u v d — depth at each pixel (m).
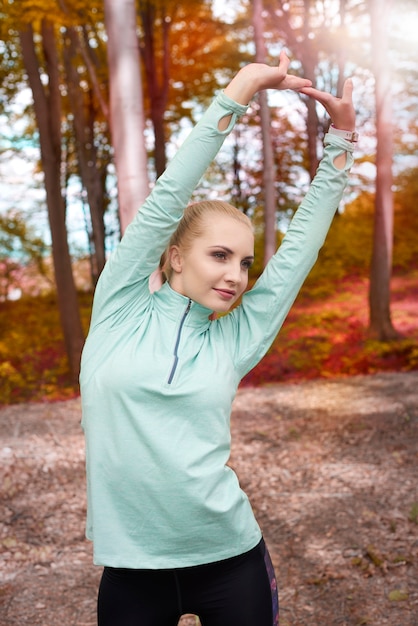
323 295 15.44
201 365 1.43
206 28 15.27
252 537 1.46
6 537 4.08
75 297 11.13
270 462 5.56
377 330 11.25
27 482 5.09
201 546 1.42
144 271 1.46
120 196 4.30
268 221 9.09
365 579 3.38
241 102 1.40
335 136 1.57
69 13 7.70
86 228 20.19
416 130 18.28
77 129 14.95
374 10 10.64
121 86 4.21
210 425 1.41
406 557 3.56
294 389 8.88
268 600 1.48
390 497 4.52
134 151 4.24
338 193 1.59
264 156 9.06
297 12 15.00
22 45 10.42
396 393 8.05
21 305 18.05
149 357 1.41
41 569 3.66
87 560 3.78
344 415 7.09
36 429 6.92
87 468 1.48
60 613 3.18
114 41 4.18
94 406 1.43
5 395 10.05
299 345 11.23
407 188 20.06
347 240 18.59
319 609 3.12
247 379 10.09
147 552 1.42
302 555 3.73
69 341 11.05
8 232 17.78
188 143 1.39
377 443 5.90
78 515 4.45
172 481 1.38
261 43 8.84
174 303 1.47
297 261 1.56
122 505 1.42
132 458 1.39
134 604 1.45
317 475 5.13
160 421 1.39
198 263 1.45
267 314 1.54
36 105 10.77
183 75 16.66
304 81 1.48
